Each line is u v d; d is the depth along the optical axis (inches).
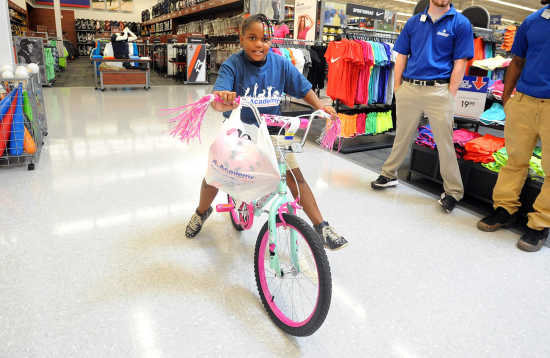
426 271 81.3
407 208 115.3
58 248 83.7
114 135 187.3
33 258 79.4
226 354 56.3
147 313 64.4
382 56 169.6
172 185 125.0
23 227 92.5
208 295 70.0
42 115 177.2
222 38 525.0
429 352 58.7
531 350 60.0
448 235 98.7
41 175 128.8
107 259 80.4
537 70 88.3
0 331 58.6
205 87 425.1
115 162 146.0
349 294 72.2
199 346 57.6
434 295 73.1
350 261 83.9
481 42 165.9
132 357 54.9
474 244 94.4
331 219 105.0
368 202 118.6
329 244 68.9
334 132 63.9
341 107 185.0
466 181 121.6
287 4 422.3
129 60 366.3
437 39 107.0
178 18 720.3
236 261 81.9
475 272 81.8
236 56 67.1
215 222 100.1
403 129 121.6
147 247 86.1
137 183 125.4
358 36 181.8
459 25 103.5
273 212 58.5
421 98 112.1
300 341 59.9
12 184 119.8
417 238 96.3
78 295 68.2
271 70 68.5
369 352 58.2
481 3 630.5
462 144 123.3
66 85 388.5
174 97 330.3
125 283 72.4
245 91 67.4
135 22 996.6
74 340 57.6
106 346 56.7
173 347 57.1
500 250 91.9
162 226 96.5
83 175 130.5
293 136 59.5
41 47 354.3
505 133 99.3
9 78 135.1
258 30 60.5
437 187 135.9
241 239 91.6
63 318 62.2
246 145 54.4
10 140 130.7
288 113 228.1
